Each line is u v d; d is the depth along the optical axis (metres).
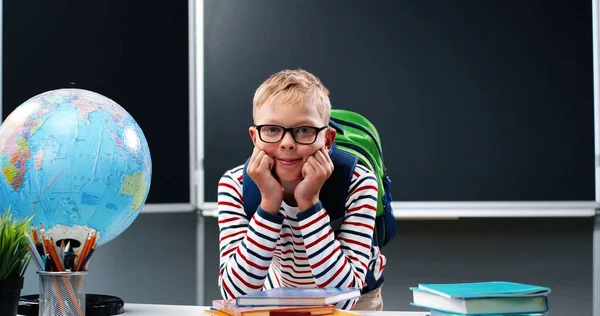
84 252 1.22
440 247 4.28
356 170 1.63
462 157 4.66
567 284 3.42
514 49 4.63
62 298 1.20
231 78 4.80
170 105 4.85
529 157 4.64
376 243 1.99
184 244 4.32
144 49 4.84
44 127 1.44
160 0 4.84
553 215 4.64
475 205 4.65
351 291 1.28
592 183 4.62
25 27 4.63
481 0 4.63
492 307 1.15
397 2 4.66
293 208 1.59
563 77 4.61
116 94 4.80
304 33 4.73
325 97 1.55
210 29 4.81
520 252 4.10
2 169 1.43
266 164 1.50
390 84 4.68
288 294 1.22
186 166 4.84
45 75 4.66
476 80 4.65
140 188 1.55
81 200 1.45
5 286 1.19
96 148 1.46
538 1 4.61
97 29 4.77
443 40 4.66
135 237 4.51
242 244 1.54
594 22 4.57
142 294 3.27
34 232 1.23
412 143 4.68
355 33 4.70
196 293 3.29
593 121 4.61
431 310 1.23
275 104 1.48
